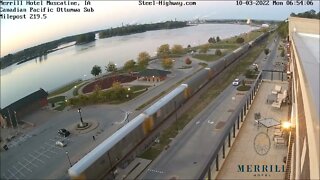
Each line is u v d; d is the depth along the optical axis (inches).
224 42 5880.9
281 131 1379.2
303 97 765.3
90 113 2362.2
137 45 7490.2
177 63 4146.2
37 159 1740.9
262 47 4731.8
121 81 3344.0
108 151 1368.1
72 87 3324.3
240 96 2381.9
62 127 2150.6
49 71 5226.4
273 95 1845.5
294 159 956.6
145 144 1638.8
